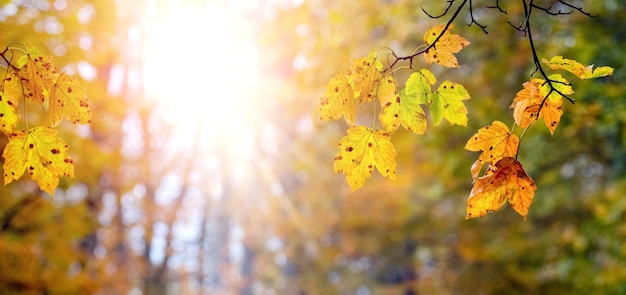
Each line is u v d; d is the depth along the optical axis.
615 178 11.60
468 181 10.85
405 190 14.87
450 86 2.17
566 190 13.12
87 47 7.12
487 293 12.41
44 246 7.96
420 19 8.18
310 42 8.13
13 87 2.25
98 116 7.84
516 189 2.12
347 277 19.83
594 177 13.86
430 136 10.09
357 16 8.03
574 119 8.54
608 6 8.95
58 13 6.58
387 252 18.42
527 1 8.41
